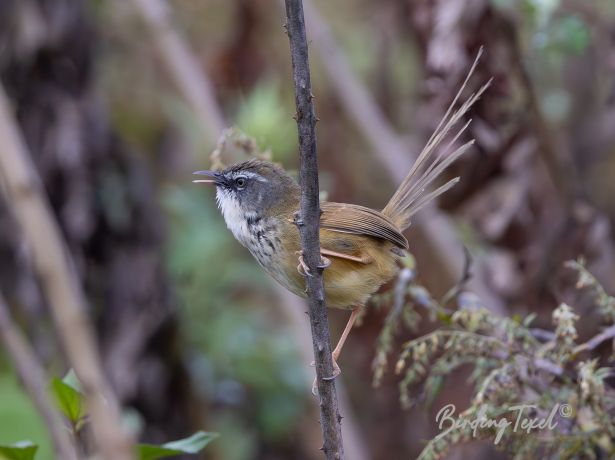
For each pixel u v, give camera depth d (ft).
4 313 23.36
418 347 22.91
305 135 19.56
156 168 47.52
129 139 47.11
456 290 24.81
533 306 35.50
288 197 28.53
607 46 42.37
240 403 42.57
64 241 36.06
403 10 43.37
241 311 42.24
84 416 18.79
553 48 37.17
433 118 35.76
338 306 28.89
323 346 21.01
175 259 39.45
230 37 45.91
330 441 21.07
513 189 35.63
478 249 37.83
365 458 38.22
